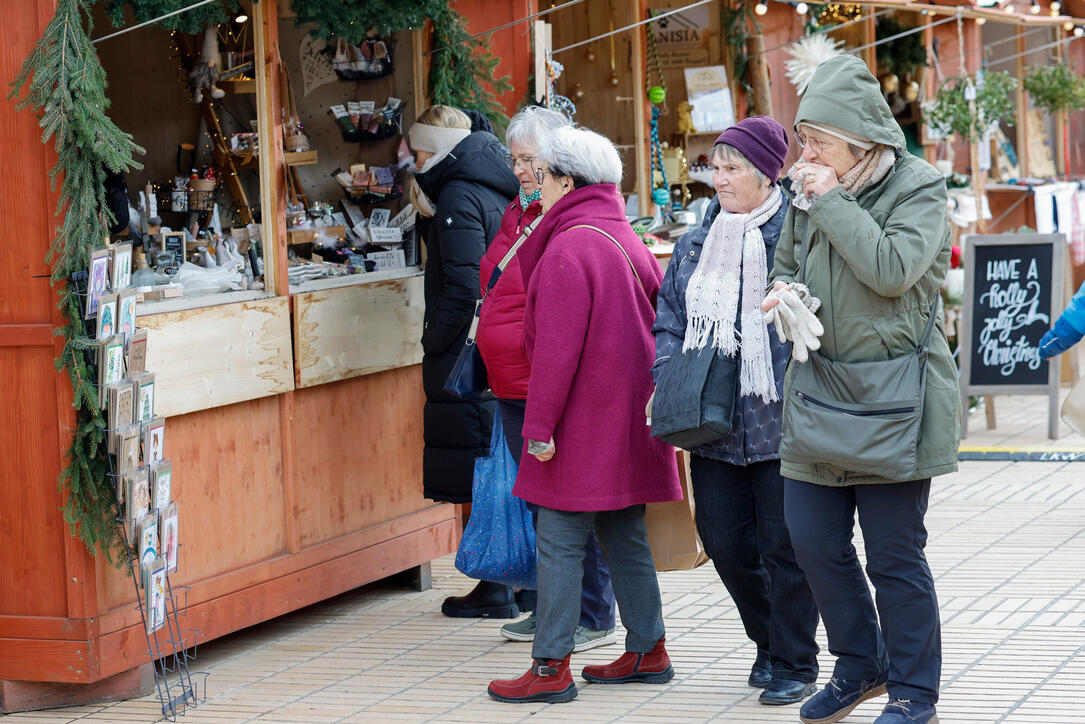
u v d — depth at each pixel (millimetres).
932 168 4855
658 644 5918
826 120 4727
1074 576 7371
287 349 6785
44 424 5695
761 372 5320
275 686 6086
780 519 5410
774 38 12398
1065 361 14195
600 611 6547
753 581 5691
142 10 6184
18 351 5695
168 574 5770
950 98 12812
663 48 12102
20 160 5586
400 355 7559
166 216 7559
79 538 5699
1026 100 17125
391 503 7598
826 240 4832
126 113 7582
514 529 6574
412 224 7895
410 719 5555
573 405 5625
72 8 5496
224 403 6430
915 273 4637
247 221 7516
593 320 5602
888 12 13484
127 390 5582
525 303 6195
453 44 7840
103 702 5957
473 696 5836
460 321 6773
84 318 5562
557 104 8922
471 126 7293
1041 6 14664
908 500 4824
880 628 5242
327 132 8211
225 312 6434
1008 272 11672
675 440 5391
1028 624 6520
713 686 5840
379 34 7867
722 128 11852
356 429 7336
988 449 10898
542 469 5676
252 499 6672
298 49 8156
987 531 8516
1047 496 9477
